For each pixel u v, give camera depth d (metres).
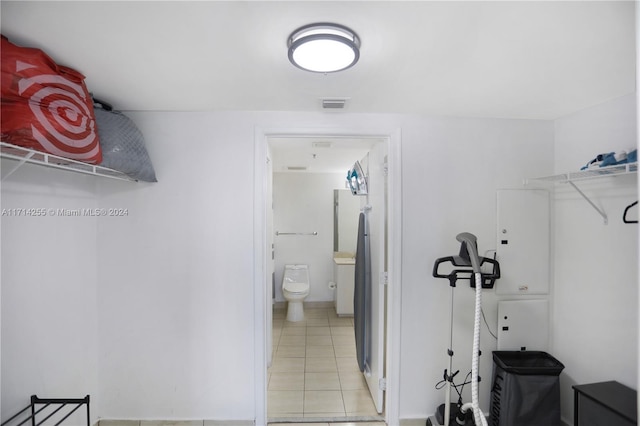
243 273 1.92
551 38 1.09
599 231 1.72
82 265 1.76
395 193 1.94
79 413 1.74
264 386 1.94
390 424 1.94
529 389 1.72
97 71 1.36
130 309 1.89
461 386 1.97
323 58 1.14
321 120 1.94
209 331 1.91
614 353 1.64
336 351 3.04
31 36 1.08
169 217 1.90
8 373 1.33
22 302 1.39
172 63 1.29
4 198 1.31
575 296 1.86
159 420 1.90
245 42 1.13
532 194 2.00
